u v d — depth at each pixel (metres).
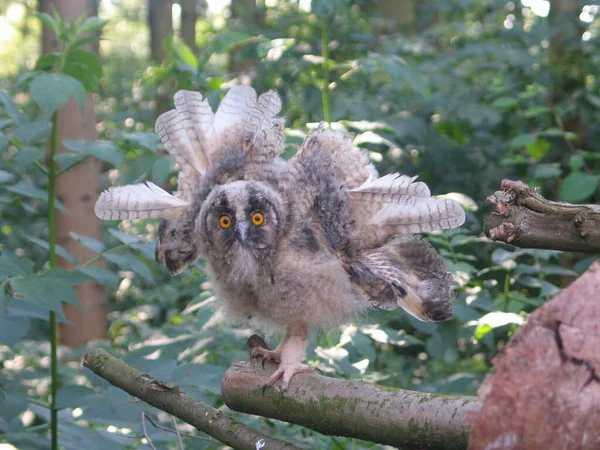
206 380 1.46
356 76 2.64
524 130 2.58
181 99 1.42
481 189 2.50
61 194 2.80
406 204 1.32
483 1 3.03
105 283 1.53
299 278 1.35
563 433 1.06
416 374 2.21
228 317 1.46
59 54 1.59
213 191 1.39
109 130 4.55
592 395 1.05
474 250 2.24
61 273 1.48
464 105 2.40
